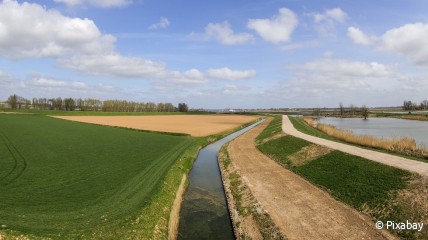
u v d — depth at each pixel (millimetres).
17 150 38500
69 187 23859
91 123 87375
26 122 81250
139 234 16734
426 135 63844
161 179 26562
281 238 17547
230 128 84562
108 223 17469
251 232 19016
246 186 27391
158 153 39219
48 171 28484
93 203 20453
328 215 20516
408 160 28234
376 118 150125
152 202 21031
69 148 41062
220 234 19391
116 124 88188
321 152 35219
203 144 54438
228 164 37281
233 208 23094
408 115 145125
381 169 25500
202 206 24219
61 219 17672
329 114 189500
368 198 21938
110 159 34656
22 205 19531
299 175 30984
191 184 30203
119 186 24344
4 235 15000
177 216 21469
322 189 26078
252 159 39906
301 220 19828
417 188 20781
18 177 26156
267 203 22984
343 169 28391
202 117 148250
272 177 30516
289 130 59281
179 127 83938
